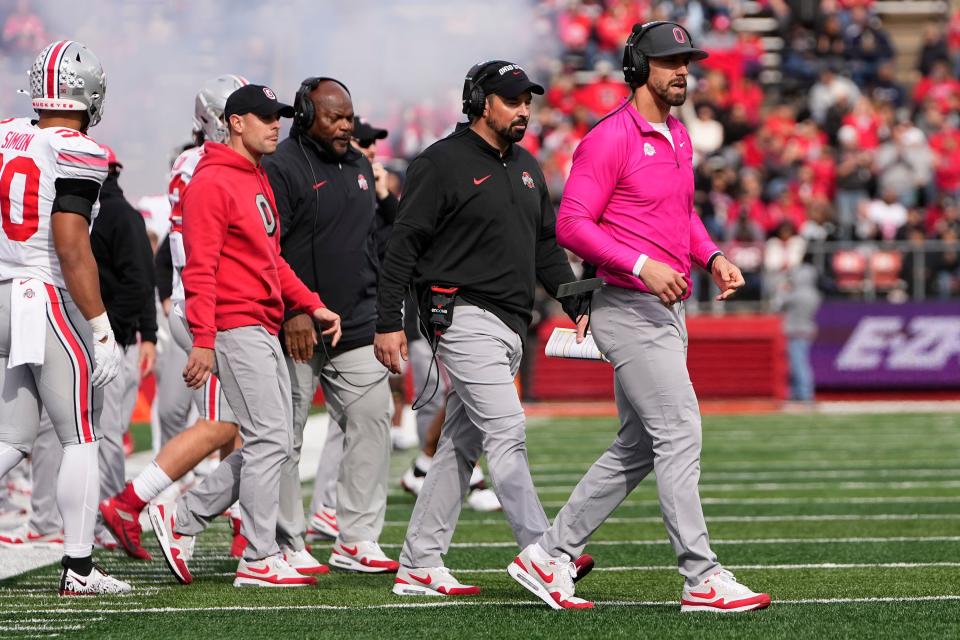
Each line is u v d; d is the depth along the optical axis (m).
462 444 18.33
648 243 16.38
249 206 18.50
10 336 17.45
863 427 49.47
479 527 26.03
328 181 20.12
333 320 18.94
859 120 73.12
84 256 17.14
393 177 32.03
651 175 16.31
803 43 81.00
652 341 16.19
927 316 60.91
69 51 17.52
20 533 23.48
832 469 36.69
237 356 18.56
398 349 17.78
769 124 73.81
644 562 21.34
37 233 17.38
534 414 57.88
